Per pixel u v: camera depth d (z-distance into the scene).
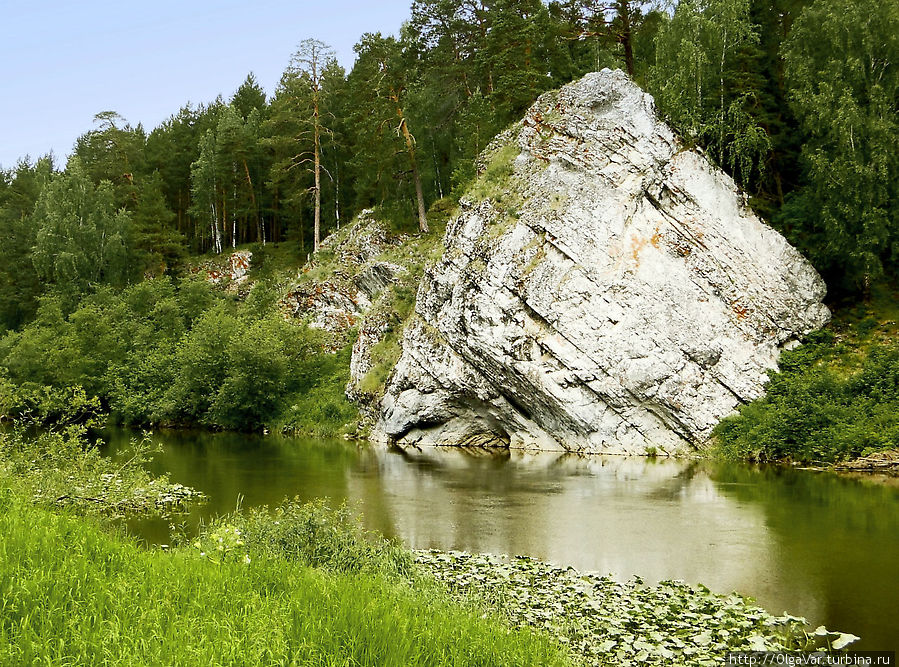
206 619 6.90
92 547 8.82
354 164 55.47
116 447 33.19
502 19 46.12
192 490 21.41
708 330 29.53
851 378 26.78
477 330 32.09
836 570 12.92
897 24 30.02
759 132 32.69
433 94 55.09
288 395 43.84
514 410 32.84
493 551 14.47
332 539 12.01
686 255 30.66
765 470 24.48
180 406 44.38
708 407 28.73
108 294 55.84
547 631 9.41
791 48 33.00
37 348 47.81
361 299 49.75
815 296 30.80
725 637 9.66
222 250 66.38
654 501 19.45
